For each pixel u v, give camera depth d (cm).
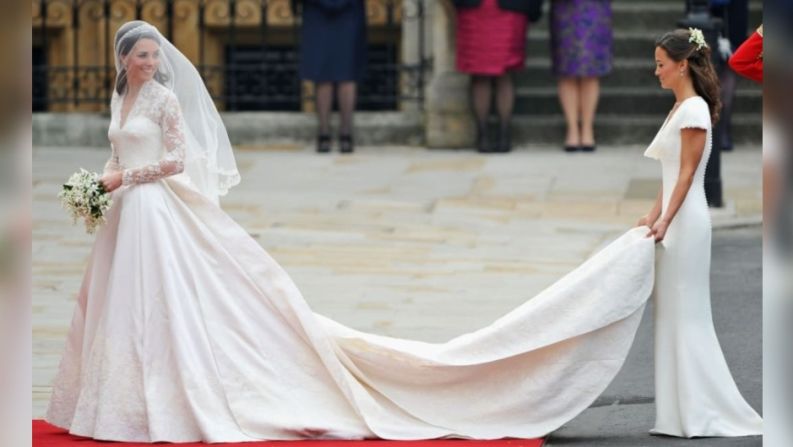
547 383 1641
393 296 2406
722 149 3784
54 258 2725
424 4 3997
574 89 3753
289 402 1645
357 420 1645
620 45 4006
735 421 1631
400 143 3962
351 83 3797
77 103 4028
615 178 3453
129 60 1686
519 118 3934
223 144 1753
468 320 2227
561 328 1623
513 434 1638
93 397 1631
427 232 2953
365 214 3117
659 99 3934
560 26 3709
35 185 3388
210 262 1662
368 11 4125
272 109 4228
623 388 1867
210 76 4128
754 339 2092
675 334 1631
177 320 1627
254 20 4141
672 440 1617
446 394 1669
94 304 1666
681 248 1627
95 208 1648
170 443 1606
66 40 4166
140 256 1644
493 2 3669
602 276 1627
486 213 3116
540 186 3375
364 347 1680
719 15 3612
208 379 1625
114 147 1703
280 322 1672
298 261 2694
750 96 3922
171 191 1680
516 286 2484
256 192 3331
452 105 3894
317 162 3694
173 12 4138
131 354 1627
